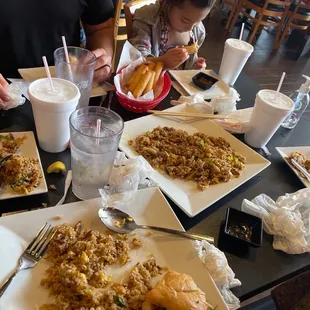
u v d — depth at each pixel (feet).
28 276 1.97
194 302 1.89
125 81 3.99
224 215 2.79
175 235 2.38
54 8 4.49
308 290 2.96
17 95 3.29
